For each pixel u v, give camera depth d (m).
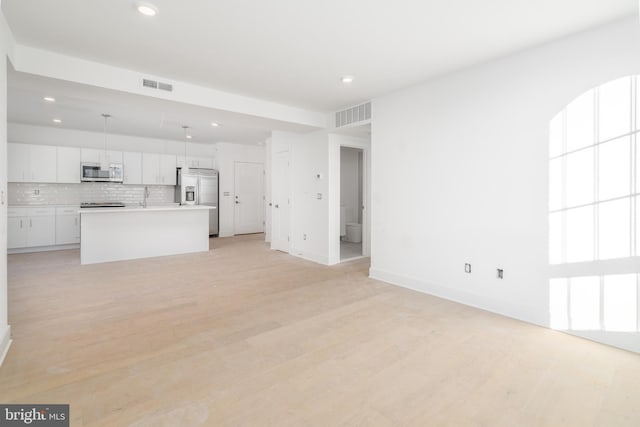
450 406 1.72
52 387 1.87
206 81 3.65
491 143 3.06
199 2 2.16
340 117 4.78
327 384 1.92
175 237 5.99
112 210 5.22
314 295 3.58
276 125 4.84
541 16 2.30
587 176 2.50
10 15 2.32
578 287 2.57
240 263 5.21
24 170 6.11
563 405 1.73
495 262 3.06
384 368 2.10
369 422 1.60
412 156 3.78
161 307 3.20
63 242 6.43
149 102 3.68
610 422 1.59
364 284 4.01
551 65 2.67
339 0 2.13
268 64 3.17
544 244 2.75
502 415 1.65
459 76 3.30
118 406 1.71
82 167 6.61
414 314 3.03
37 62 2.85
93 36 2.63
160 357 2.23
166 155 7.81
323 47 2.81
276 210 6.46
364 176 5.62
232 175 8.53
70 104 4.92
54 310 3.10
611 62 2.38
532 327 2.74
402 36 2.61
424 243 3.68
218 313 3.05
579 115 2.53
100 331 2.64
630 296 2.33
